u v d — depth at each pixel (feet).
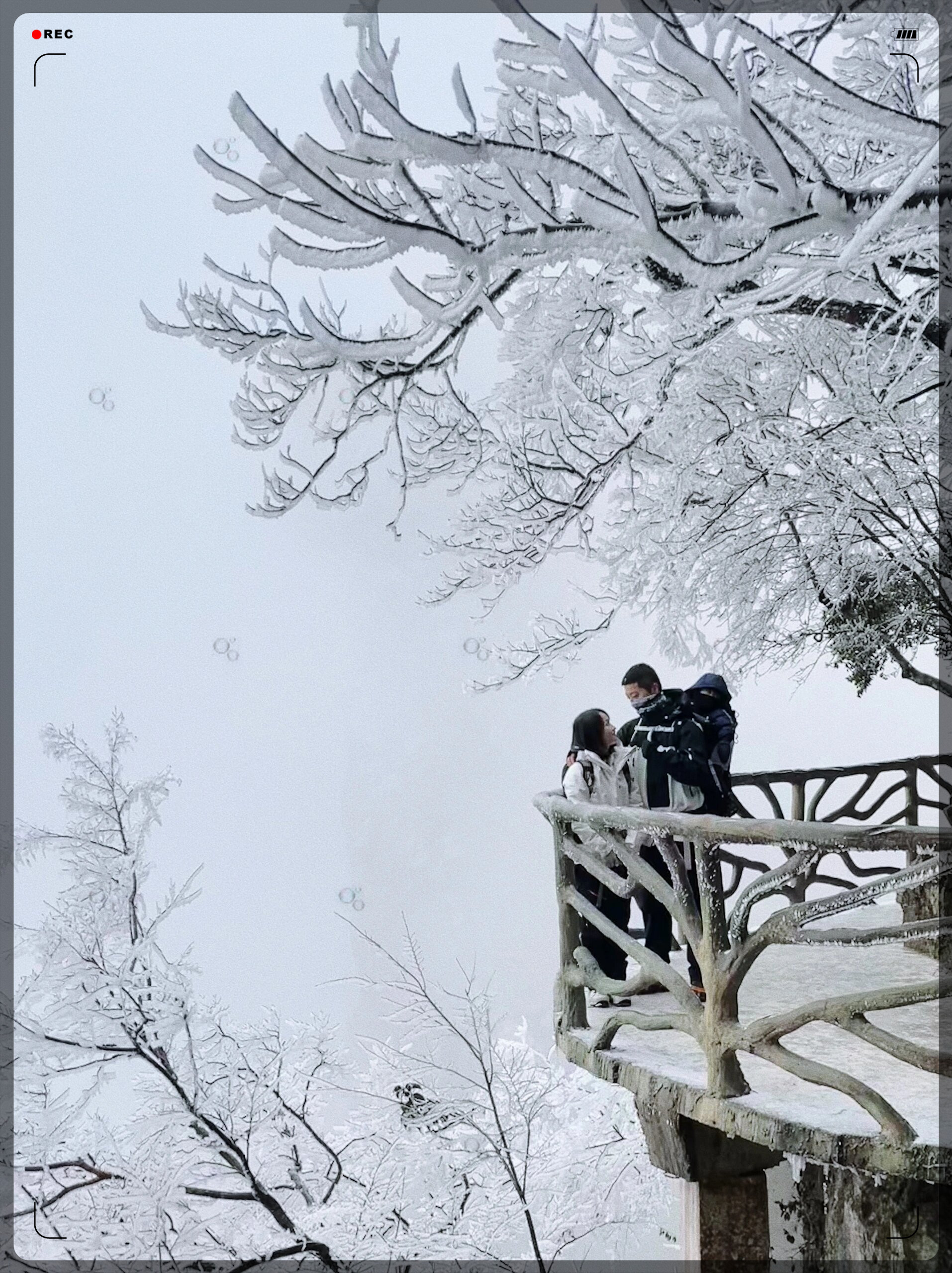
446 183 8.02
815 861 8.43
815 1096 9.39
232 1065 11.80
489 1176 12.39
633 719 13.73
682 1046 11.47
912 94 13.19
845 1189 11.25
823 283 11.29
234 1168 11.43
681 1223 12.87
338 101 6.19
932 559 12.55
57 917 10.91
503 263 7.14
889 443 11.80
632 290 12.01
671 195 8.82
